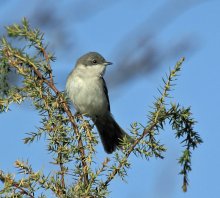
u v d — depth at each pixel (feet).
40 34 21.84
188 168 17.70
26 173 16.39
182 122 18.54
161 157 18.22
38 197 15.76
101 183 16.63
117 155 17.10
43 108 19.92
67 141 18.34
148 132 18.24
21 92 20.63
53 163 17.35
